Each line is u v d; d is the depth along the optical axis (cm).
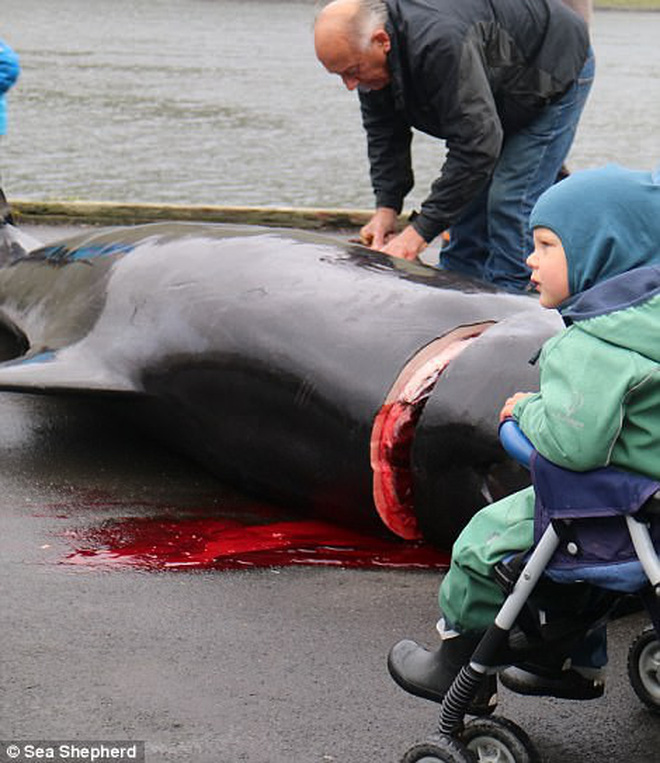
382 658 570
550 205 441
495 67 902
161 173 2181
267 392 726
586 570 438
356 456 689
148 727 512
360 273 744
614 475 429
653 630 518
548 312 682
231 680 548
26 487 761
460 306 703
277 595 630
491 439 635
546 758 500
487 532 462
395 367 679
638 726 523
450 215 876
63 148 2417
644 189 437
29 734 505
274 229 829
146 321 799
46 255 956
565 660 485
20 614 599
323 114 3041
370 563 677
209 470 789
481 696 488
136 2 7306
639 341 417
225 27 5903
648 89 3744
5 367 802
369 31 848
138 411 814
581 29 934
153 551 679
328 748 502
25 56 4181
